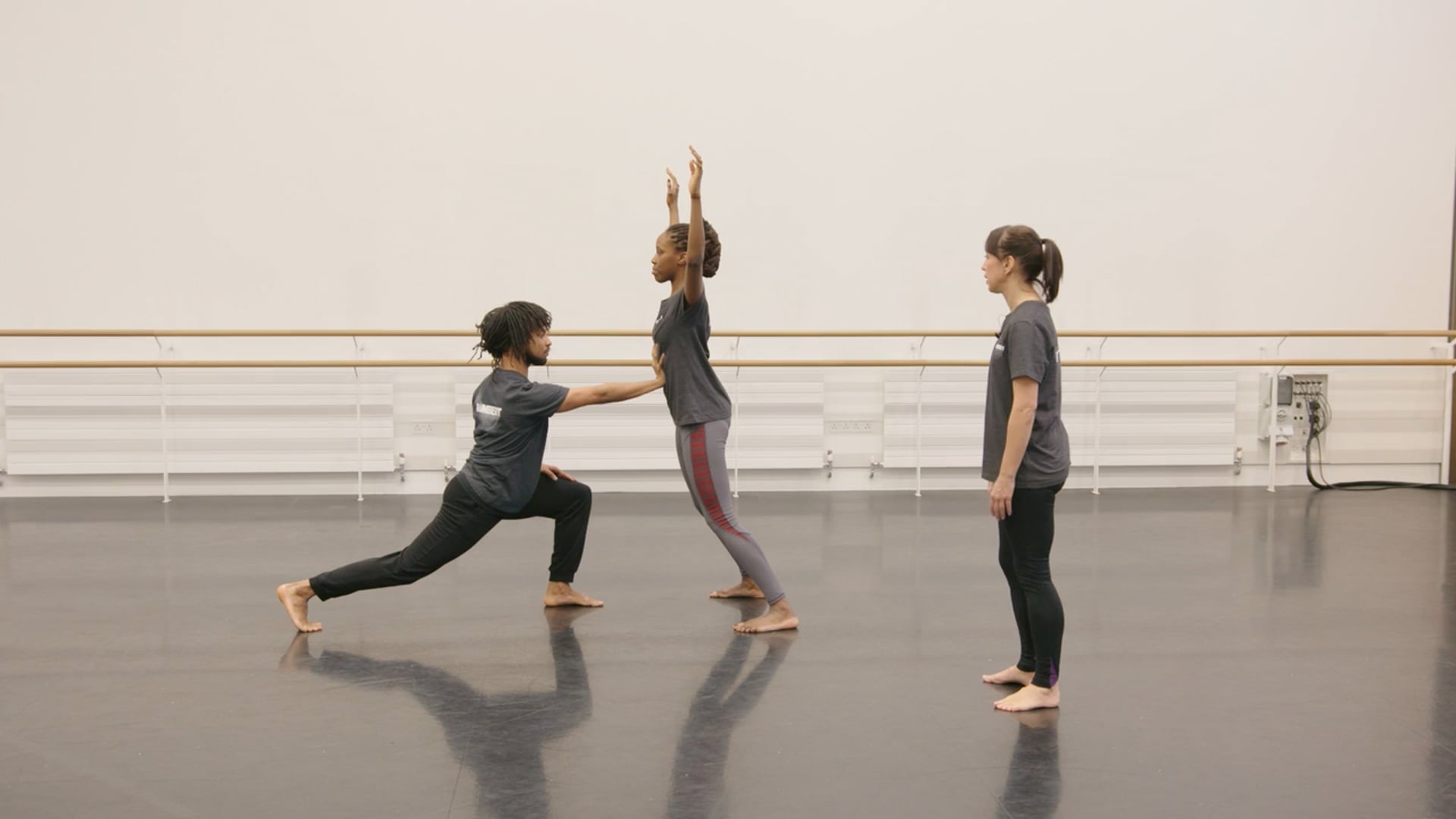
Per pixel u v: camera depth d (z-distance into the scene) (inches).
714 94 245.4
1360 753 95.3
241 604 146.3
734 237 247.9
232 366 229.5
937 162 250.1
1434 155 261.3
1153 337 256.5
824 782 88.6
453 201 242.1
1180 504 232.7
